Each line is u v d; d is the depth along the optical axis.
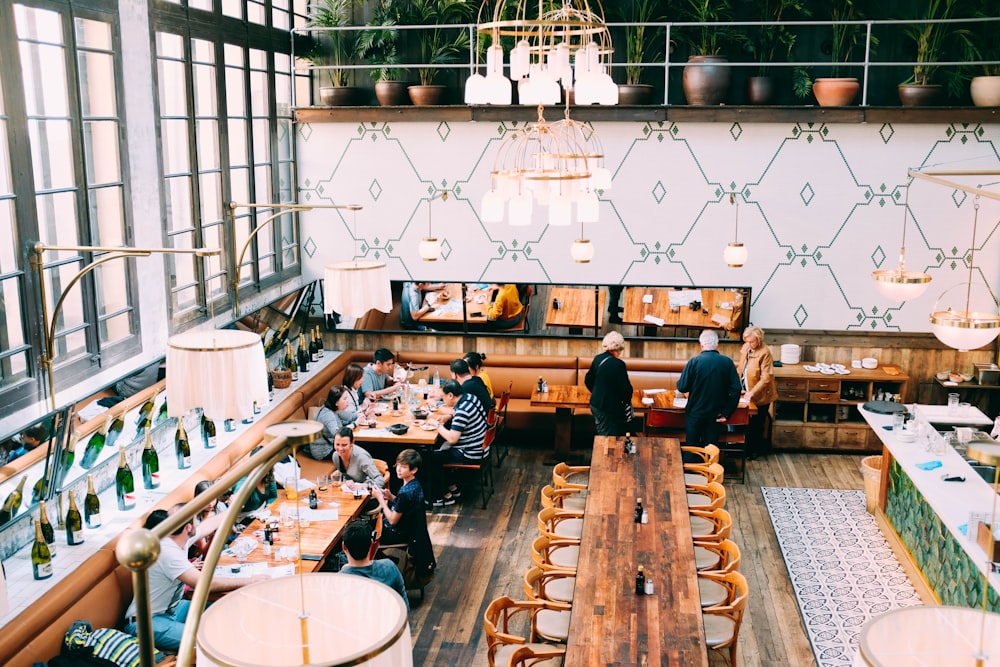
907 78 10.37
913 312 10.48
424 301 11.13
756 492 9.66
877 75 10.39
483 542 8.52
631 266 10.76
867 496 9.10
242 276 9.41
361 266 7.13
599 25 6.14
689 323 10.73
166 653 5.73
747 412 9.67
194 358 4.43
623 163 10.52
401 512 7.56
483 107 10.32
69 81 6.36
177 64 7.92
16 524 5.84
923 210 10.23
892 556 8.24
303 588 2.23
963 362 10.44
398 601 2.11
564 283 10.88
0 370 5.88
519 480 10.00
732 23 9.83
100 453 6.57
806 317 10.63
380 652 1.92
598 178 6.93
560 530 7.57
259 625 2.22
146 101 7.33
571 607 5.49
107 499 6.73
